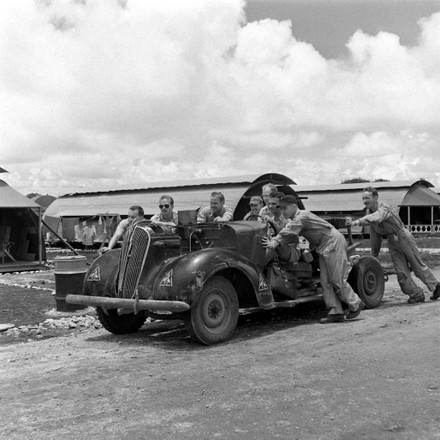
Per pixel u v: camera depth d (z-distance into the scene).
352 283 8.86
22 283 14.33
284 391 4.82
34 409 4.58
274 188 8.34
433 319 7.84
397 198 37.31
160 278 6.71
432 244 28.00
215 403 4.56
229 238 7.41
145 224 7.32
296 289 8.10
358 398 4.59
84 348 6.80
